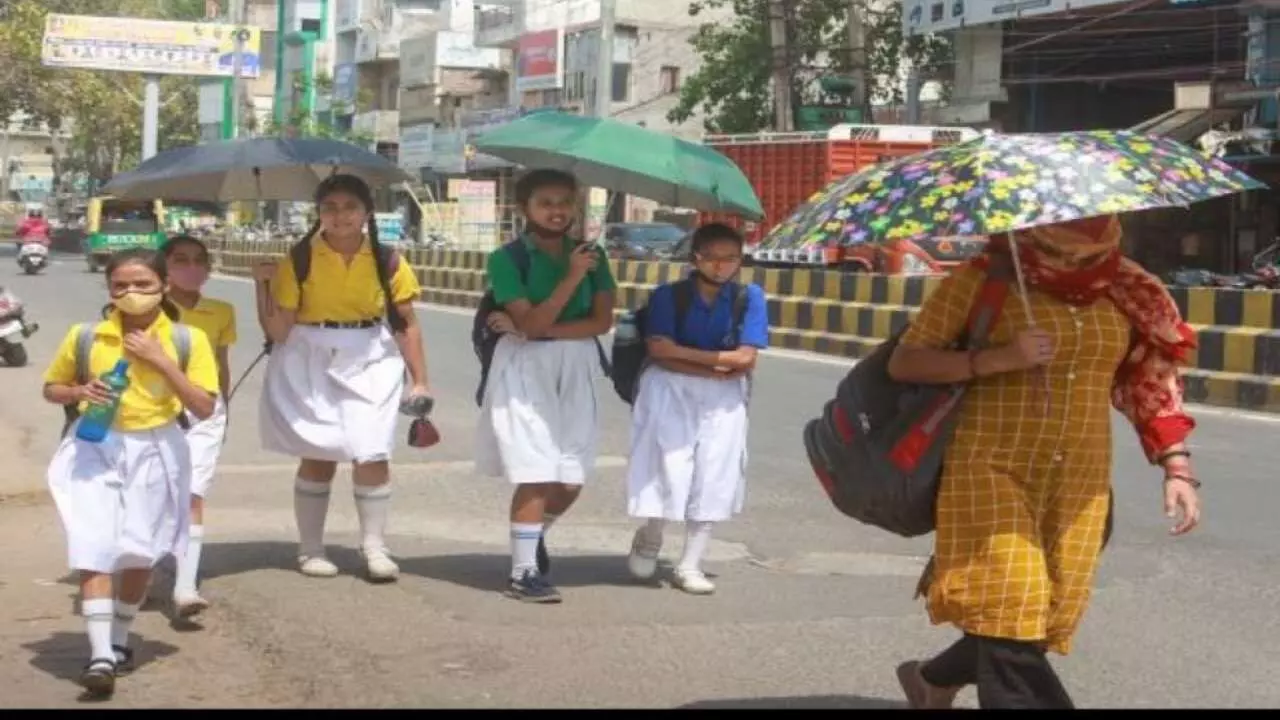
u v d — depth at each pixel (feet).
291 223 166.50
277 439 24.32
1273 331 49.34
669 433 23.66
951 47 135.03
